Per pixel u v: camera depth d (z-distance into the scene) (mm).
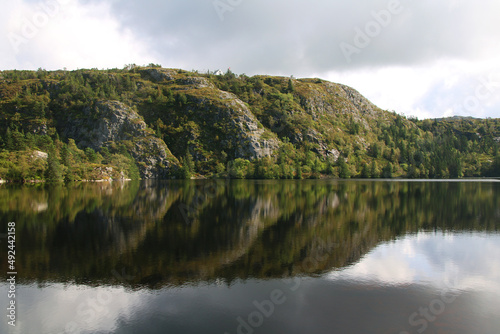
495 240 34031
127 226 41375
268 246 31422
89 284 21484
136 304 18422
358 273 23609
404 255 28312
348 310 17547
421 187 117125
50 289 20688
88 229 39438
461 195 83875
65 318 16922
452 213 52906
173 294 19781
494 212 54000
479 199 74000
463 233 37594
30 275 23203
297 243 32656
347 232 38031
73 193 85188
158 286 21094
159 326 15977
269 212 53938
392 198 76562
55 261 26438
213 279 22312
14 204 61219
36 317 17016
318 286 20969
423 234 37000
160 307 18031
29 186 108750
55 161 133375
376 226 41750
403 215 50844
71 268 24703
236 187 118188
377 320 16391
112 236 35594
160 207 59625
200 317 16812
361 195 84500
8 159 132375
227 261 26438
